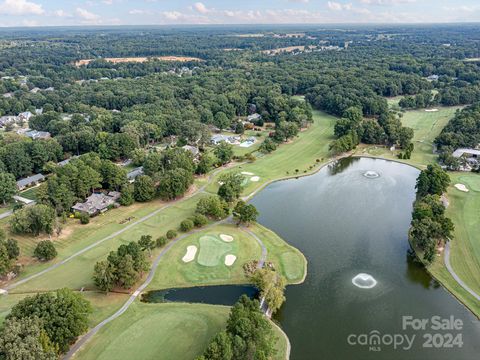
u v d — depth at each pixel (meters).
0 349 64.69
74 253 110.50
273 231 123.31
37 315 71.75
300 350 77.69
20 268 102.12
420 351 78.00
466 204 134.62
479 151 180.50
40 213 116.31
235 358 68.12
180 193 141.75
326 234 121.88
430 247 102.62
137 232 121.06
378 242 117.44
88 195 145.62
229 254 108.88
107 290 92.31
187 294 94.25
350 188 156.38
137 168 171.38
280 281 92.12
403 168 176.88
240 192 142.50
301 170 173.38
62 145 188.38
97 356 74.56
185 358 73.94
